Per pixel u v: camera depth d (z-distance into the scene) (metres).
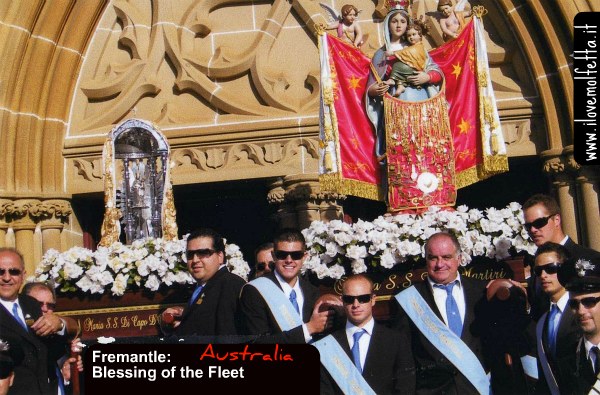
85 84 11.77
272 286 6.90
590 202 10.64
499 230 7.93
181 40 11.82
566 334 6.18
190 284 8.55
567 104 10.74
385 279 7.99
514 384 6.60
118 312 8.57
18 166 11.17
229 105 11.54
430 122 8.98
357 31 9.51
